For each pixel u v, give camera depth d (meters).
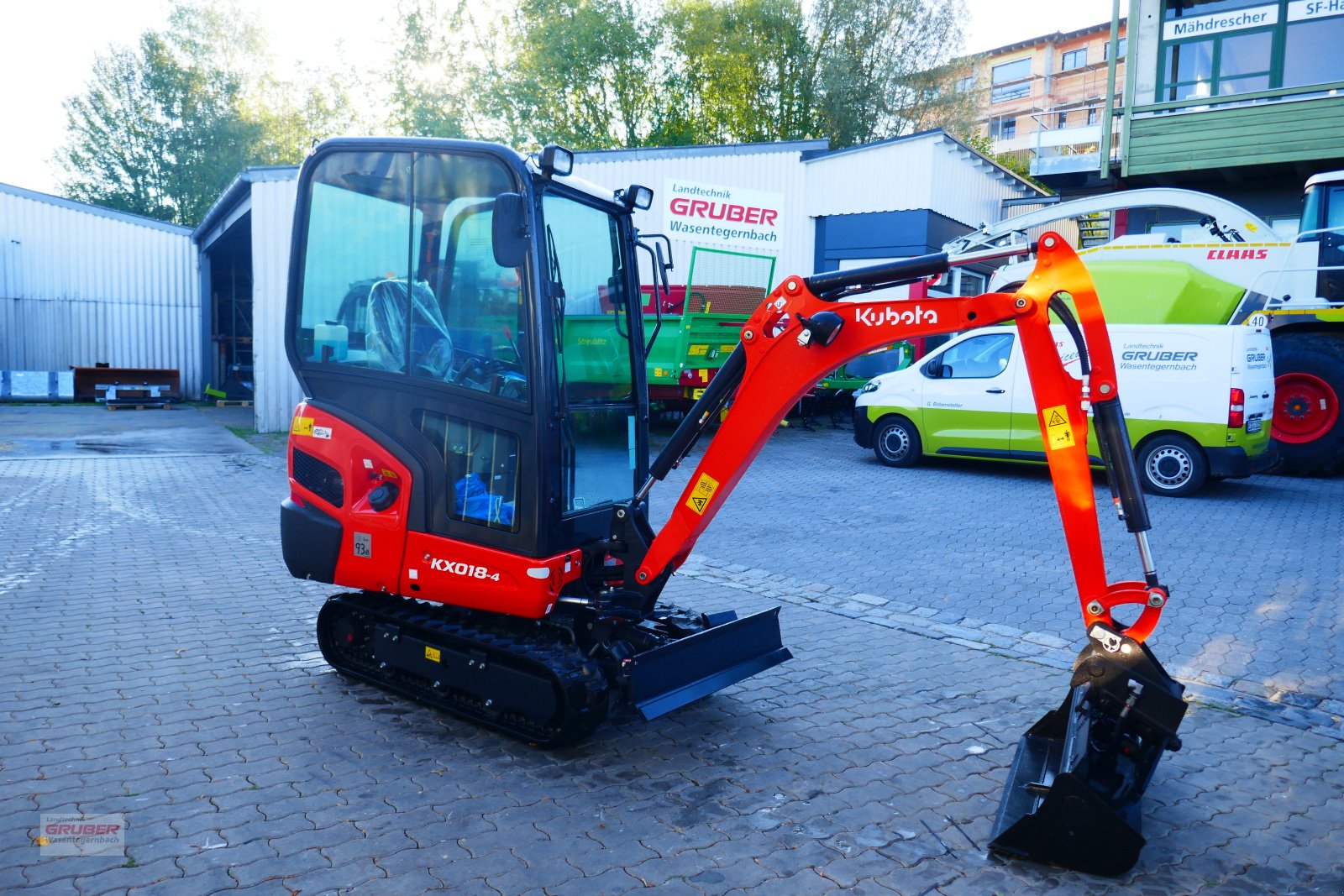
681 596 6.99
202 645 5.62
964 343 12.50
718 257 17.75
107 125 41.84
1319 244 12.23
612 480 4.83
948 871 3.30
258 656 5.45
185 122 42.06
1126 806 3.50
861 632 6.18
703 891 3.13
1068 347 10.95
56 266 25.73
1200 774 4.11
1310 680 5.27
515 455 4.21
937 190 18.72
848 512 10.09
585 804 3.74
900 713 4.79
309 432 4.76
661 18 36.00
